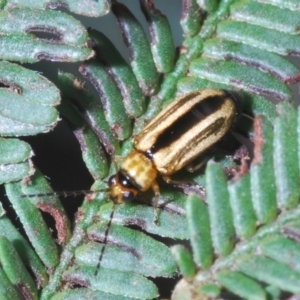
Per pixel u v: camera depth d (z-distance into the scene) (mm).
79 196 60
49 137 65
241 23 56
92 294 53
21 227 56
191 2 57
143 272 53
